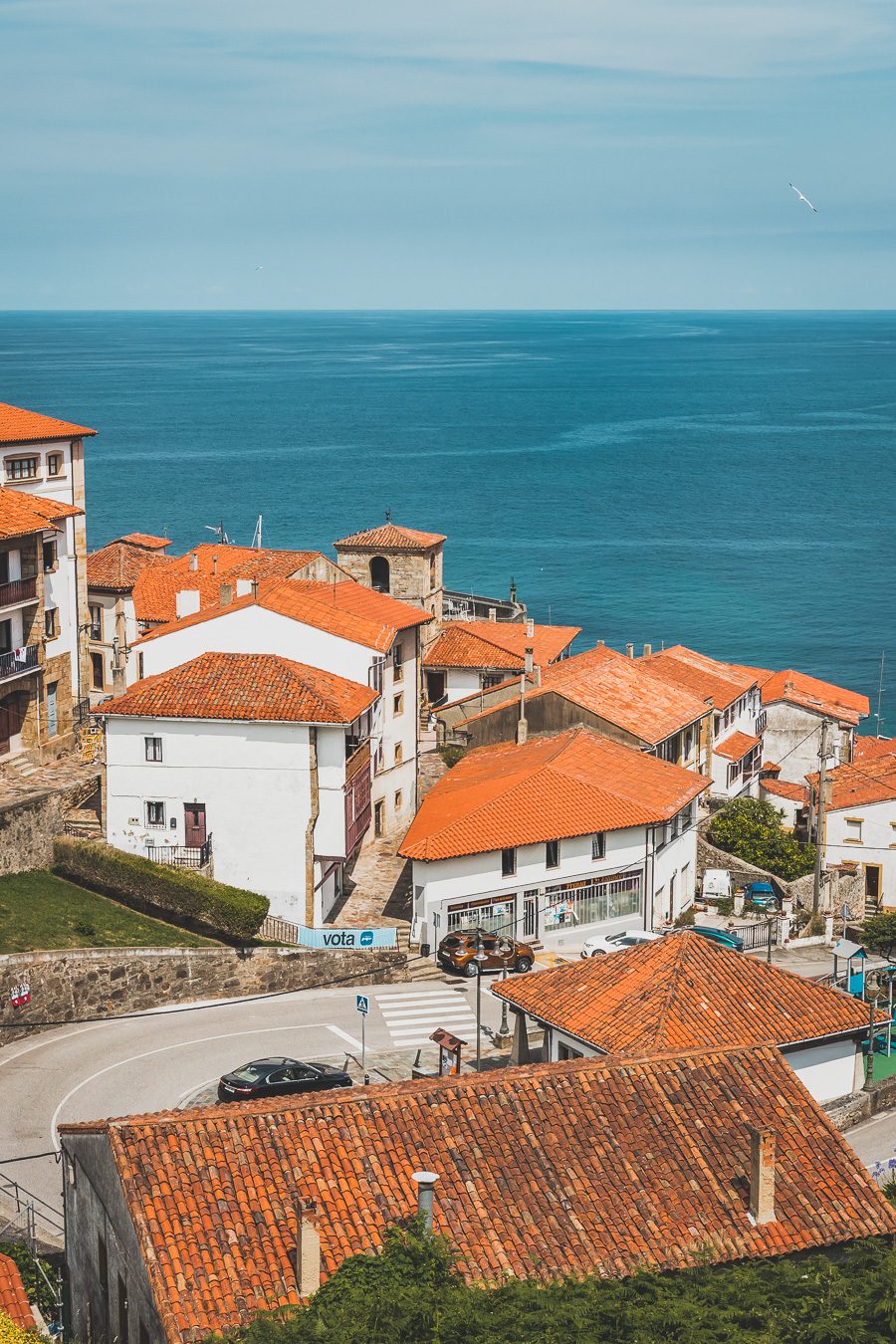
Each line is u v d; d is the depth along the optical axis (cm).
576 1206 3406
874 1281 3128
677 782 7944
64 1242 4206
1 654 7450
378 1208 3316
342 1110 3519
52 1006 5975
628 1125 3634
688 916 7988
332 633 7756
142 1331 3178
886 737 13750
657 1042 4394
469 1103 3603
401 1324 2888
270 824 7094
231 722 7025
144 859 6862
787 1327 2998
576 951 7169
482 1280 3172
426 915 6862
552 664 11206
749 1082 3819
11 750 7744
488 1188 3406
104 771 7288
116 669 7606
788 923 7812
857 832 9131
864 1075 5200
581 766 7719
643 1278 3159
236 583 9194
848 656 16675
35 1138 5038
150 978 6256
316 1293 3044
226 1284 3084
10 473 8238
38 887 6781
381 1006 6372
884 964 7338
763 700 11419
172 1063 5666
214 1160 3344
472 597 15000
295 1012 6266
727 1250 3372
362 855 8219
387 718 8544
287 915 7125
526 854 7094
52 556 7994
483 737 8956
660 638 17312
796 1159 3638
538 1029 5928
